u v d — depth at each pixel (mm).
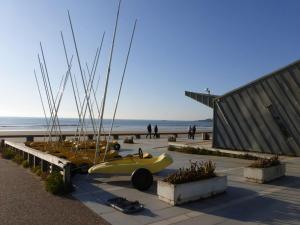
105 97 12297
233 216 7012
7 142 20734
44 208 7680
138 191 9305
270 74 18391
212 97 22672
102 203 8078
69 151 14773
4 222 6695
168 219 6824
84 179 11102
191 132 38000
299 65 17219
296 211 7352
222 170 13055
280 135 17922
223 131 20734
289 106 17609
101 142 20156
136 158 12078
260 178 10312
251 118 19312
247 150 19375
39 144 17391
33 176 11883
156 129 39719
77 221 6742
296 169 13156
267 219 6812
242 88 19750
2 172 12812
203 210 7426
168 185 7965
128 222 6660
